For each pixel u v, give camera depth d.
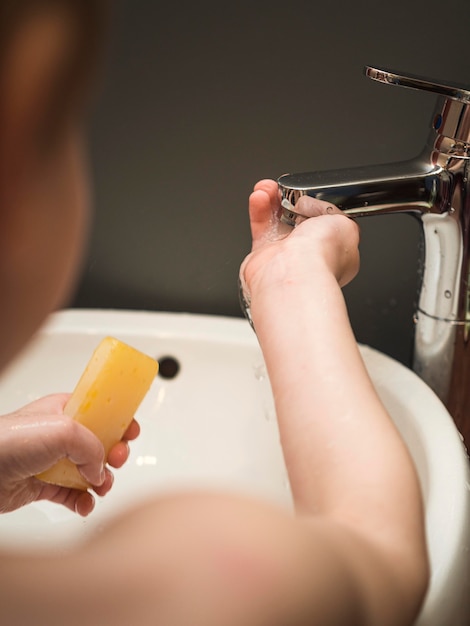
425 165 0.61
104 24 0.19
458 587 0.46
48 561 0.22
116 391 0.56
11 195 0.19
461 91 0.57
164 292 0.85
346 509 0.33
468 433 0.68
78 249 0.22
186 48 0.76
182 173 0.80
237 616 0.23
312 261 0.46
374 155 0.77
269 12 0.74
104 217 0.83
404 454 0.35
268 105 0.77
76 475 0.56
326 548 0.26
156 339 0.77
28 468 0.54
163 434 0.76
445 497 0.52
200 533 0.24
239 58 0.76
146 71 0.77
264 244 0.59
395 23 0.72
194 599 0.22
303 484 0.36
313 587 0.24
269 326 0.42
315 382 0.38
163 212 0.82
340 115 0.76
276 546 0.24
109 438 0.57
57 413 0.58
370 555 0.29
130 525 0.24
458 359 0.66
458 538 0.48
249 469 0.73
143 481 0.74
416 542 0.32
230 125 0.78
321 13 0.73
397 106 0.75
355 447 0.35
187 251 0.83
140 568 0.22
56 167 0.20
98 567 0.22
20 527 0.69
